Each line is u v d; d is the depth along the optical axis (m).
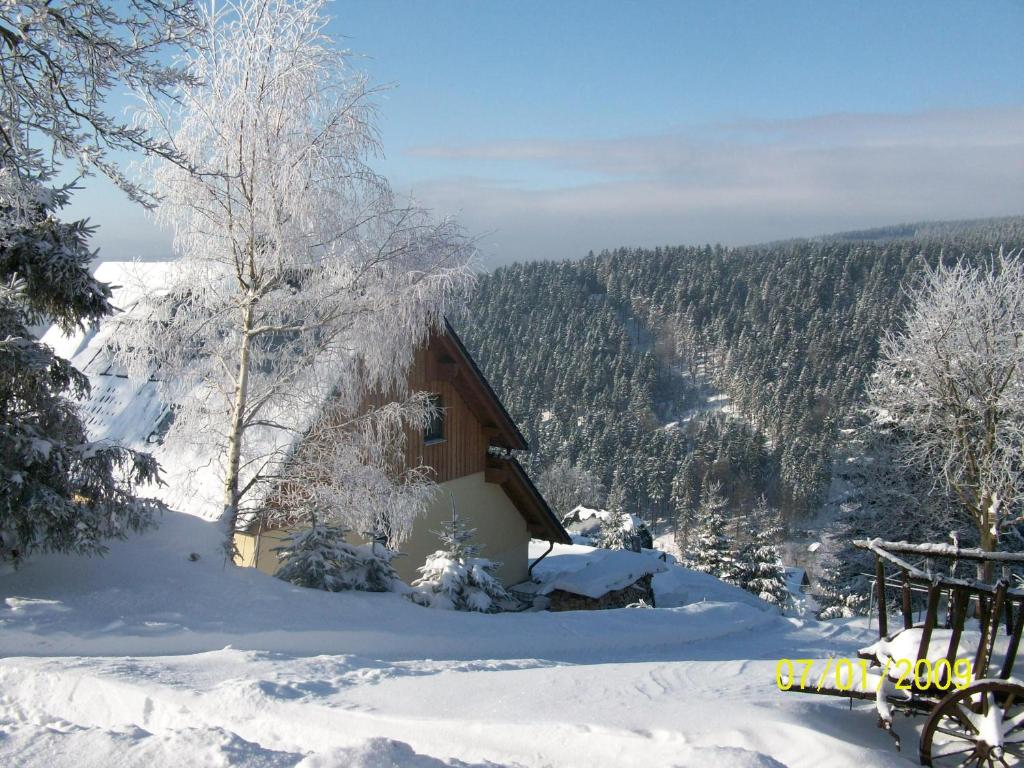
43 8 7.25
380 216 11.70
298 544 11.98
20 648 7.73
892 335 23.69
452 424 18.50
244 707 5.59
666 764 4.40
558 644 11.59
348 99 11.72
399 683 6.24
